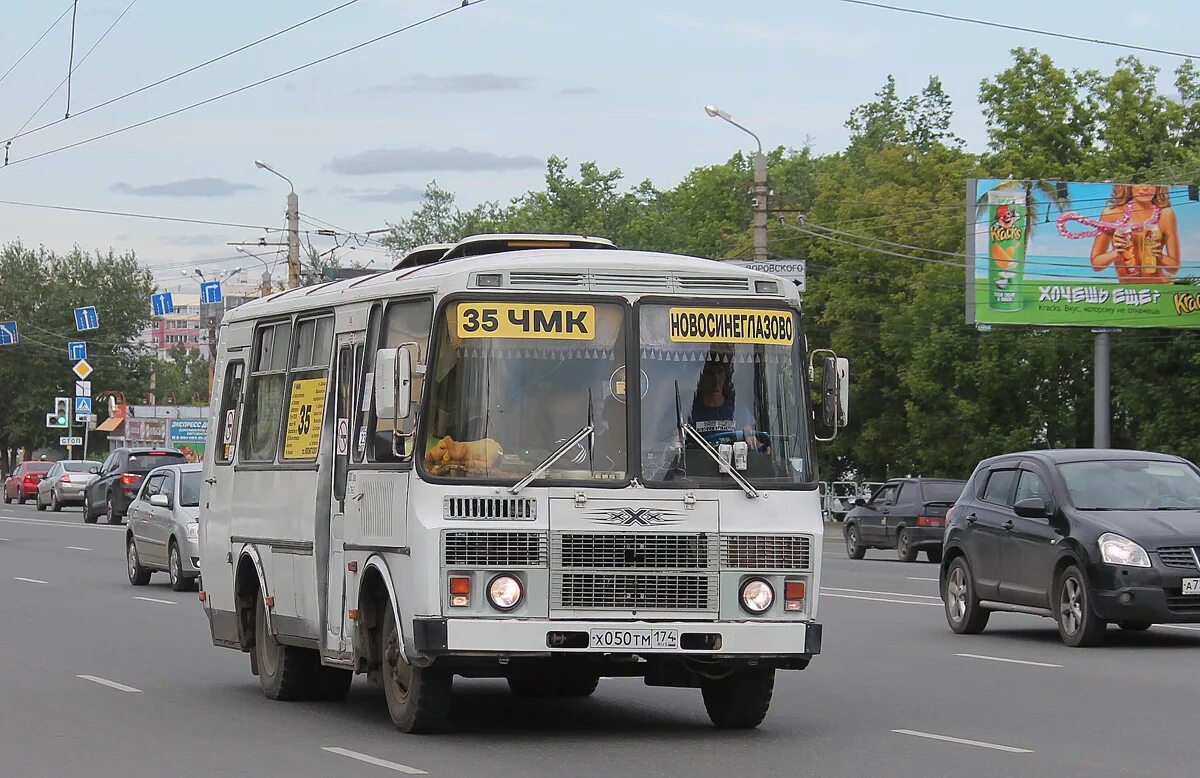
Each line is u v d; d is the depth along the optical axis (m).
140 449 54.75
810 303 67.44
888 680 16.45
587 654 12.04
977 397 58.94
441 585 11.94
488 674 12.47
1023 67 63.38
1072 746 12.13
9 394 123.75
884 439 64.50
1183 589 18.81
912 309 60.56
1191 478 20.45
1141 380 55.00
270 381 15.75
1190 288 50.94
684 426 12.38
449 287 12.33
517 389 12.22
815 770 11.07
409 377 12.09
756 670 13.00
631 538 12.11
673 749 12.09
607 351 12.38
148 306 126.81
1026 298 50.62
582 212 101.12
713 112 47.22
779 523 12.41
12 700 15.20
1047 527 19.98
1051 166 61.31
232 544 16.27
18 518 61.00
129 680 16.83
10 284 123.62
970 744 12.27
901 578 32.50
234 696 15.65
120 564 35.72
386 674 13.03
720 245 81.75
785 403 12.70
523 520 12.01
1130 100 61.91
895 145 69.25
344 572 13.55
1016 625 22.86
